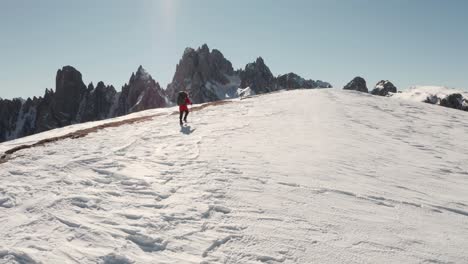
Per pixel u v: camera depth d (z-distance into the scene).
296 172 9.96
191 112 25.94
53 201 7.38
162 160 11.21
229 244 5.71
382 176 10.27
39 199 7.53
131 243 5.70
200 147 13.09
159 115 26.45
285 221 6.62
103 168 10.18
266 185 8.66
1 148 19.19
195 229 6.18
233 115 22.59
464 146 16.34
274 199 7.73
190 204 7.30
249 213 6.93
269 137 15.20
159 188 8.34
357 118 21.72
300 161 11.25
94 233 5.96
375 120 21.62
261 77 199.50
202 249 5.53
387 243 5.98
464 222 7.21
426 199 8.51
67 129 25.91
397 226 6.72
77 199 7.51
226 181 8.84
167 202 7.43
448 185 9.95
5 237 5.80
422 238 6.27
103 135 17.02
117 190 8.26
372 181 9.66
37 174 9.68
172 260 5.23
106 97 171.62
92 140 15.52
